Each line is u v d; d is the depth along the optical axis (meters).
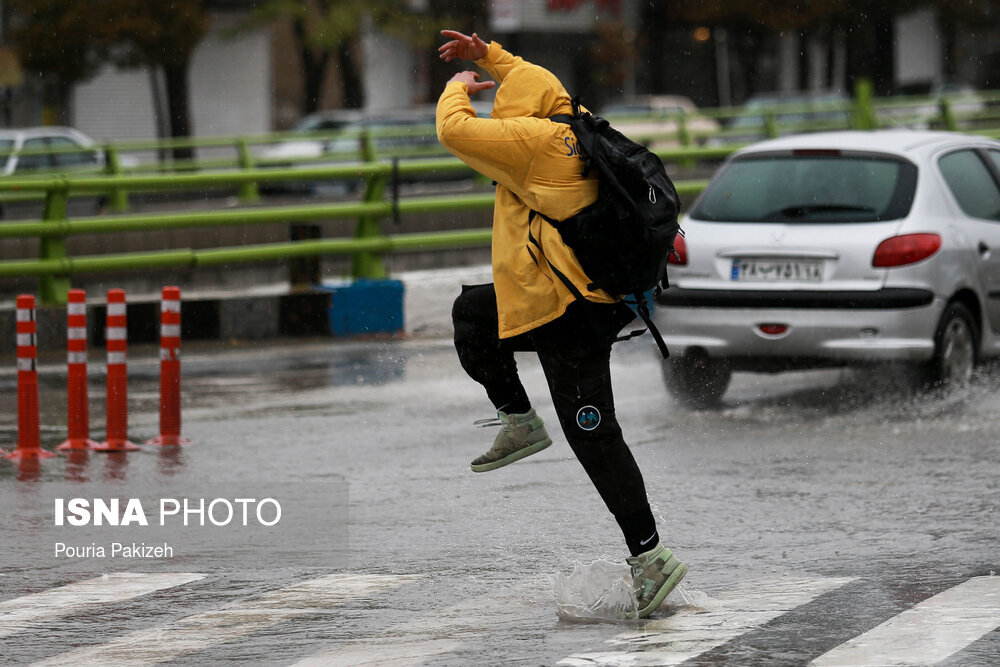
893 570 16.06
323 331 42.47
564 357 13.98
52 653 13.56
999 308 29.19
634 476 14.16
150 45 102.19
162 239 53.75
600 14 138.62
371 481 22.03
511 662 12.80
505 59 14.39
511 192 14.12
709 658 12.74
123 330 24.95
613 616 14.28
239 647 13.62
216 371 35.22
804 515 19.11
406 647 13.43
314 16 109.81
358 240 44.78
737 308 27.66
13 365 36.38
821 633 13.49
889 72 131.38
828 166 28.45
